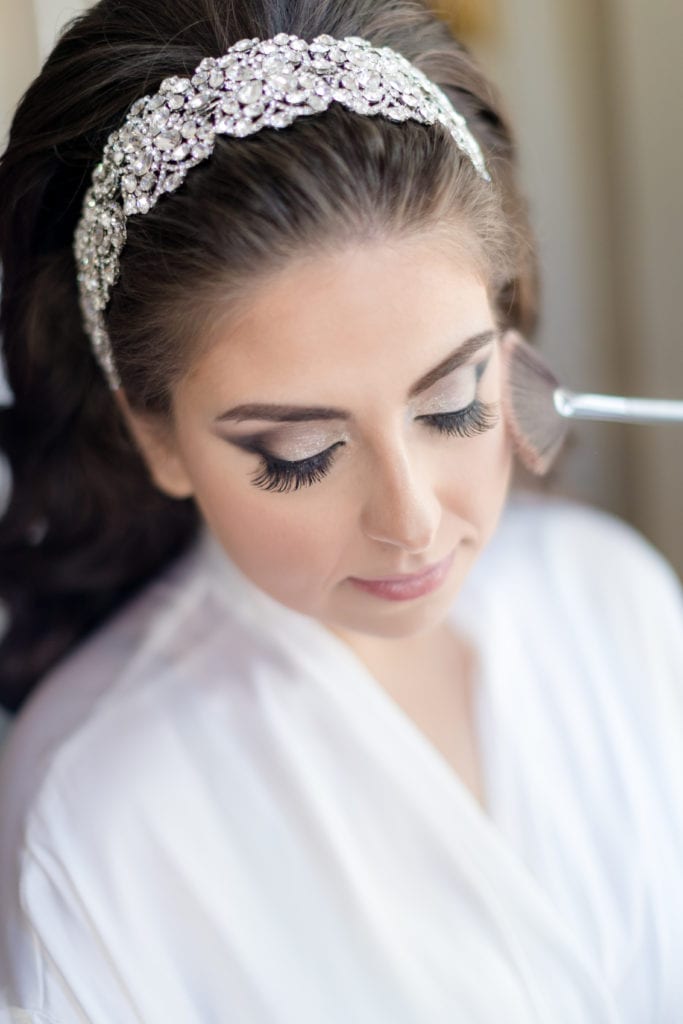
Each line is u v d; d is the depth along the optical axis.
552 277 1.00
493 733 0.73
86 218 0.56
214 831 0.66
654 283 1.00
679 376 1.02
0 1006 0.61
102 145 0.54
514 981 0.65
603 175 0.98
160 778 0.66
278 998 0.63
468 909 0.66
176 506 0.79
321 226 0.45
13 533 0.81
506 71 0.92
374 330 0.46
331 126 0.47
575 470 1.01
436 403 0.49
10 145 0.59
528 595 0.82
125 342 0.55
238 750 0.68
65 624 0.84
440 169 0.48
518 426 0.57
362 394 0.47
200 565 0.75
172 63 0.52
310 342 0.46
